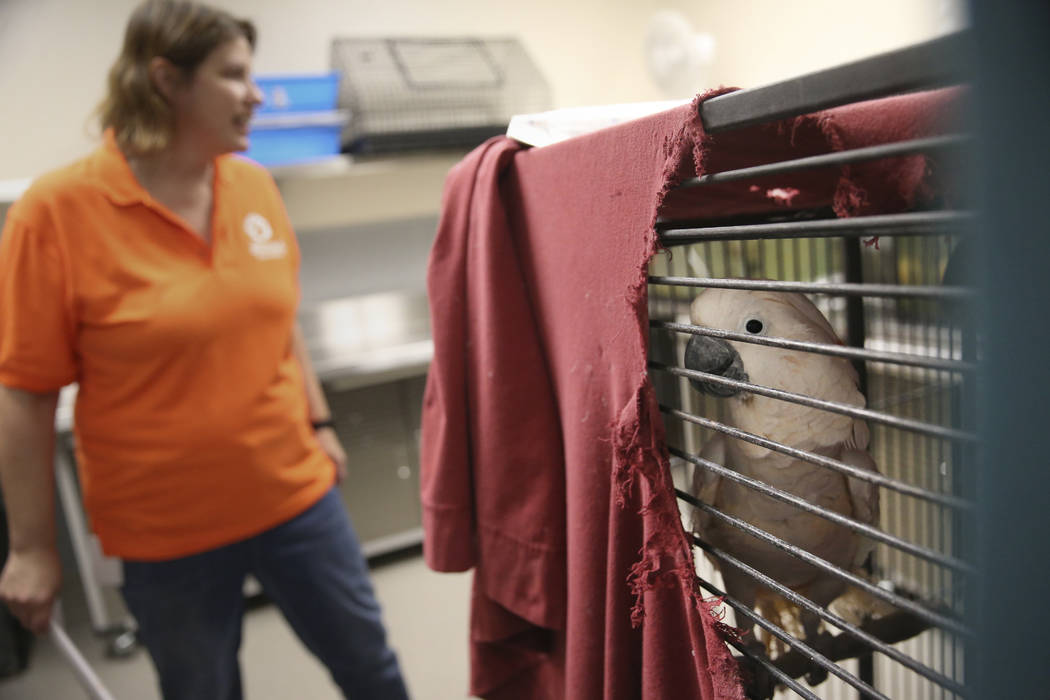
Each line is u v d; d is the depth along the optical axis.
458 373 0.70
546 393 0.64
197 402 1.07
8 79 2.09
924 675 0.33
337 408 2.20
